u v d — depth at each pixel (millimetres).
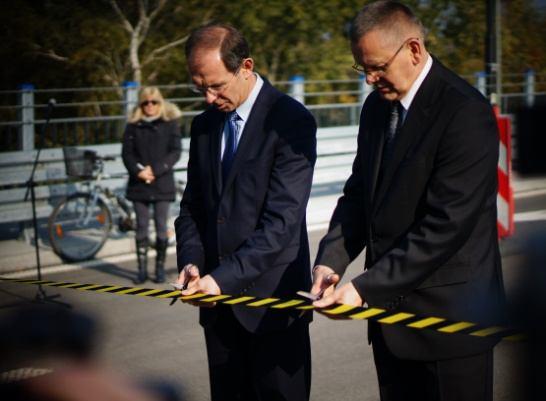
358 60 2439
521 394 2420
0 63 16078
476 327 2303
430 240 2377
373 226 2566
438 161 2408
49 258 7922
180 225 3227
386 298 2441
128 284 7094
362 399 4285
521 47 20672
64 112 16453
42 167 8828
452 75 2490
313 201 10398
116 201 8078
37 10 16656
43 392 4387
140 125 7082
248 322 2971
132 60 16062
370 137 2611
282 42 17391
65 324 5715
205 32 2889
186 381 4621
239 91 2953
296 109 3021
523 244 2439
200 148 3137
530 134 1850
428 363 2551
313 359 4898
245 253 2865
